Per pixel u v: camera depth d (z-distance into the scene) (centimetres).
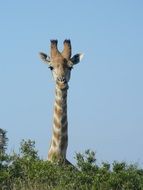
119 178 2488
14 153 2634
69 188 2430
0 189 2430
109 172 2555
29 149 2828
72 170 2631
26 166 2567
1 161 2591
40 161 2644
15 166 2553
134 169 2606
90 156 2638
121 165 2594
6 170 2538
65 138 2997
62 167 2664
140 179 2536
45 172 2495
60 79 2969
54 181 2503
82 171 2591
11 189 2439
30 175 2486
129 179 2498
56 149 2973
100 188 2455
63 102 2997
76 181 2488
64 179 2486
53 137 2997
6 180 2475
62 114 2994
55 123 2994
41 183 2464
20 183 2436
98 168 2609
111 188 2469
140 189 2512
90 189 2467
